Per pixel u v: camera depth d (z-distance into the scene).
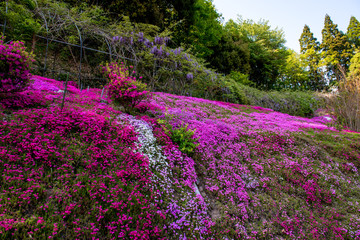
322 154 8.73
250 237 4.44
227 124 9.63
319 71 41.41
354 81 17.55
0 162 3.51
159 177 4.84
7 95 5.36
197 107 11.49
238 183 5.96
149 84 12.78
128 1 15.48
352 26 42.09
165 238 3.56
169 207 4.23
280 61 38.53
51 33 10.59
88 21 11.50
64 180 3.74
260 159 7.50
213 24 24.88
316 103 22.44
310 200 6.14
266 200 5.65
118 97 6.82
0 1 9.05
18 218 2.84
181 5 19.86
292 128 11.14
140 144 5.56
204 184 5.71
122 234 3.20
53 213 3.14
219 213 4.85
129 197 3.87
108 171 4.37
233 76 24.17
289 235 4.80
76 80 11.35
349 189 7.01
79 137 4.90
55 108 5.70
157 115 7.96
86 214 3.32
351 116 16.23
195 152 6.51
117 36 11.84
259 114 13.82
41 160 3.86
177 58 13.66
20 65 5.27
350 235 5.18
